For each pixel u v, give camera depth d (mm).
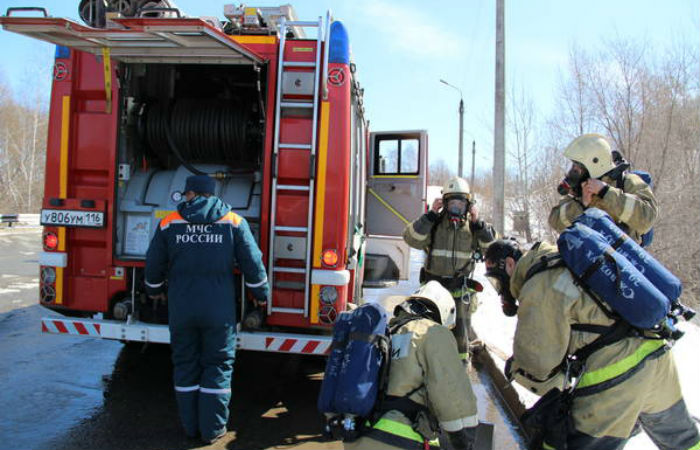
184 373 3857
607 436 2541
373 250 7426
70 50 4602
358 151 5594
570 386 2609
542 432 2678
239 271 4371
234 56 4152
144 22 3404
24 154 33562
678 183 13195
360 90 5344
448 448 2658
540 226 16016
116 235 4594
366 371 2381
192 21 3385
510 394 4953
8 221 21734
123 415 4289
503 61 12109
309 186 4324
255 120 4934
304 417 4422
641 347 2539
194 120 4926
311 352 4230
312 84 4363
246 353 6156
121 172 4676
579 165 3201
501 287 3266
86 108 4648
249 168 5203
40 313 7652
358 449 2416
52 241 4621
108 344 6277
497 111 12109
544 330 2574
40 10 3537
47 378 5039
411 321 2607
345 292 4340
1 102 33969
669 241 12383
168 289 3898
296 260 4387
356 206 5270
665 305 2402
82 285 4652
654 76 13758
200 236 3809
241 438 3982
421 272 5531
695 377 4738
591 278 2475
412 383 2463
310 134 4363
